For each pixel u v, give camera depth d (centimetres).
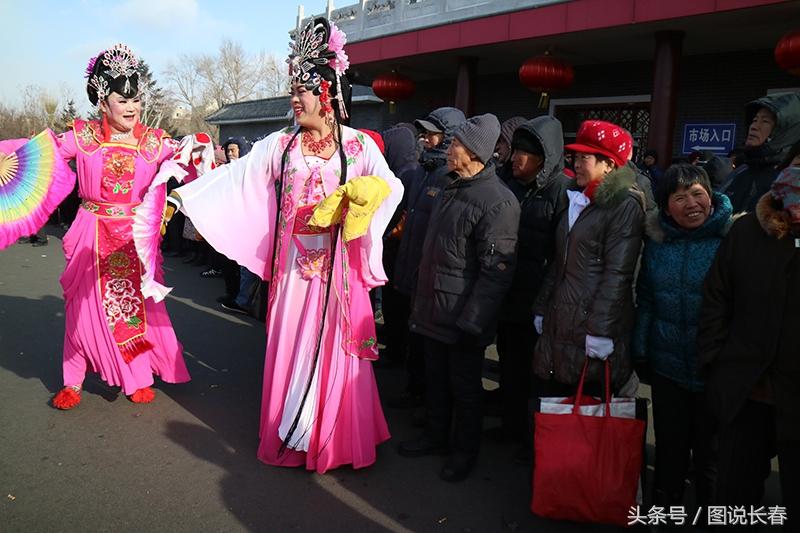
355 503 289
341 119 322
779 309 219
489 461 338
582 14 723
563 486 254
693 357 259
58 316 588
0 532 252
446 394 335
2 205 354
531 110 1038
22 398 390
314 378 312
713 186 461
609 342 266
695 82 837
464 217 301
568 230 286
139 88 364
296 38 315
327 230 316
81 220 372
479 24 838
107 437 343
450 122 406
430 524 276
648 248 273
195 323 583
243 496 290
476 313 292
